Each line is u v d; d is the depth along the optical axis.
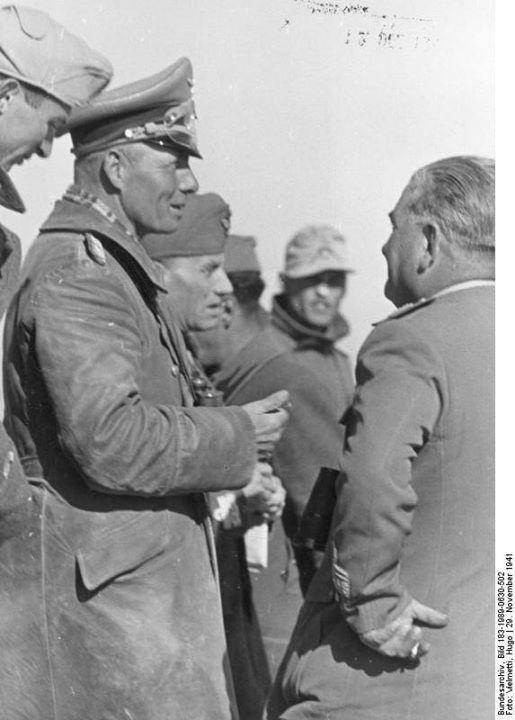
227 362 4.06
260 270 4.22
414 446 3.26
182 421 3.25
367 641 3.31
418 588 3.36
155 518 3.31
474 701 3.38
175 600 3.33
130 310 3.26
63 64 3.35
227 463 3.30
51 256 3.26
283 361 4.05
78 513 3.26
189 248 3.96
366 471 3.22
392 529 3.23
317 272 4.18
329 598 3.44
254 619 3.87
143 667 3.28
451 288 3.42
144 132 3.38
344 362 4.14
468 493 3.33
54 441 3.26
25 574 3.29
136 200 3.40
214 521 3.68
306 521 3.60
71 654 3.29
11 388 3.31
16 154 3.40
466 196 3.42
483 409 3.31
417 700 3.37
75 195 3.39
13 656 3.30
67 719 3.30
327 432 3.99
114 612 3.28
